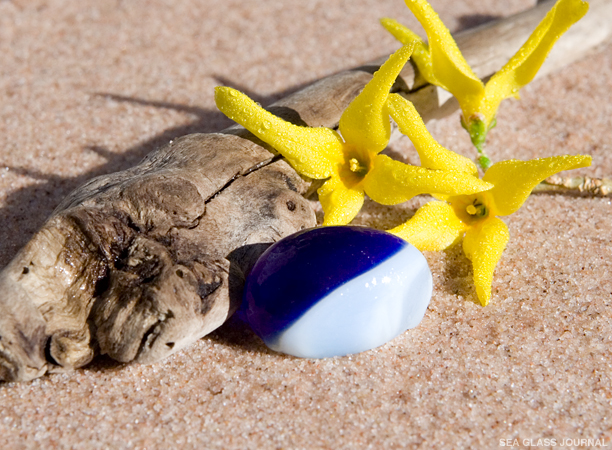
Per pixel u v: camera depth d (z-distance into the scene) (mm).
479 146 172
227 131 168
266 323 151
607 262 169
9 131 191
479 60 190
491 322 160
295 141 161
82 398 151
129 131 193
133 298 149
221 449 146
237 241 157
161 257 151
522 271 167
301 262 151
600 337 158
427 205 163
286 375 153
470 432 148
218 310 151
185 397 151
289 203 161
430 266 168
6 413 149
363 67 183
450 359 155
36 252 150
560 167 154
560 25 167
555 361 156
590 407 151
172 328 147
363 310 150
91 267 152
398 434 148
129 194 154
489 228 161
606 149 190
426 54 178
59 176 183
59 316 149
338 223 162
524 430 149
